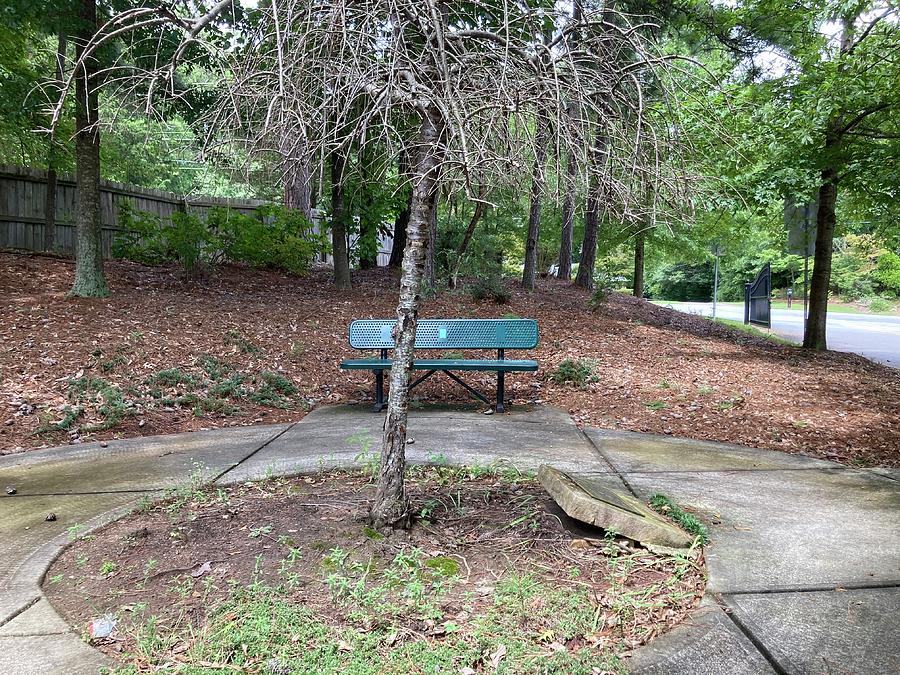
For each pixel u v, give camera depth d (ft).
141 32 18.56
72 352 20.98
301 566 8.49
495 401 21.27
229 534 9.57
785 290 132.16
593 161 9.33
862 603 7.70
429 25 8.63
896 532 10.09
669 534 9.23
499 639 6.77
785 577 8.40
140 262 37.06
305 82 9.22
